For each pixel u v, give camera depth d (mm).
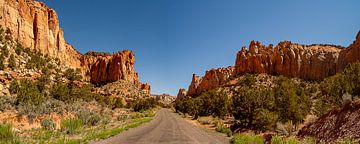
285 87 32438
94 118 30688
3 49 58094
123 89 151125
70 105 37781
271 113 28562
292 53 123125
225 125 39688
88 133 19625
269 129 27344
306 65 119938
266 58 126938
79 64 155750
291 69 120438
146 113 69438
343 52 117688
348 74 27375
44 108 29438
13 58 56031
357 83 25750
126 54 191500
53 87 46531
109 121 34844
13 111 25609
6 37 68750
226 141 20922
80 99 53219
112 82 164875
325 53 122688
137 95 147000
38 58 72625
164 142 17703
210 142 19406
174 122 45406
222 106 53312
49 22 106000
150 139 18922
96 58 182000
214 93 68125
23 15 85562
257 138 18500
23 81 42750
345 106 15875
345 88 26000
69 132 19984
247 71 128500
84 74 168250
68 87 54219
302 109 28703
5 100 28891
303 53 123188
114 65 172750
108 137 18547
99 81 168125
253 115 31203
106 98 79625
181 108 96312
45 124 22703
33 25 93125
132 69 191375
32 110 27266
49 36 100812
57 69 76500
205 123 48781
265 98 32781
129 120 40688
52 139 15969
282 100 28266
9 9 77625
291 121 25109
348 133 13500
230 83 110500
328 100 29438
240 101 33438
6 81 43969
